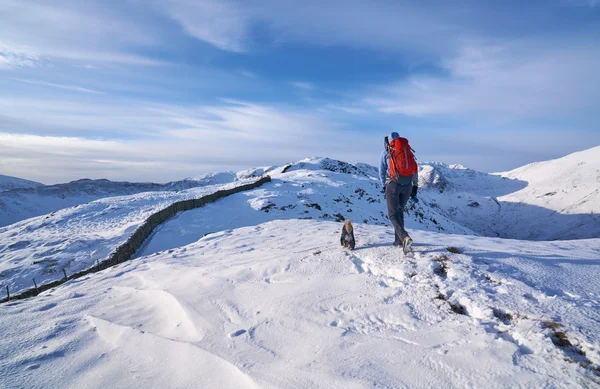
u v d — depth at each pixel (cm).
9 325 373
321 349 261
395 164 462
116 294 481
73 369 273
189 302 386
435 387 202
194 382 242
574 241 654
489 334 248
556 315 265
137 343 308
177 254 764
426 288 351
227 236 930
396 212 476
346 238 530
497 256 430
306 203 2964
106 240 2078
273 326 313
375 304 331
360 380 214
